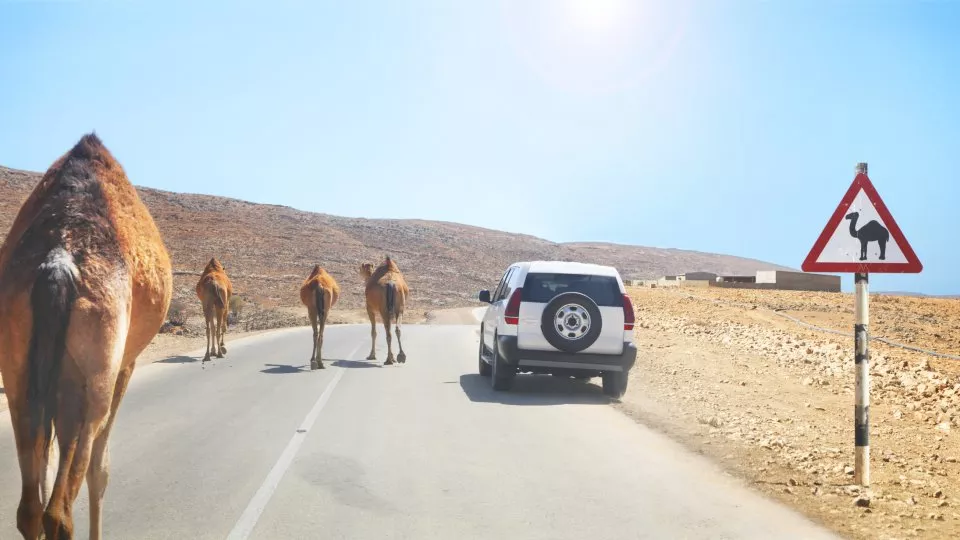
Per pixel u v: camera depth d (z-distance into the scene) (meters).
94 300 3.96
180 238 84.75
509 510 6.14
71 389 3.85
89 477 4.61
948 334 27.73
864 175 6.97
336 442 8.51
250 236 92.19
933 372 15.04
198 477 7.01
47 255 3.95
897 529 5.78
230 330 31.77
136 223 4.73
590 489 6.76
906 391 13.04
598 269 12.27
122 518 5.83
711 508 6.24
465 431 9.18
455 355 18.52
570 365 11.75
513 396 11.99
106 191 4.53
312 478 7.01
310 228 105.62
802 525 5.83
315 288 15.38
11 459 7.59
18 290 3.88
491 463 7.64
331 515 5.96
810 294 43.41
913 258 6.83
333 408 10.67
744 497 6.56
